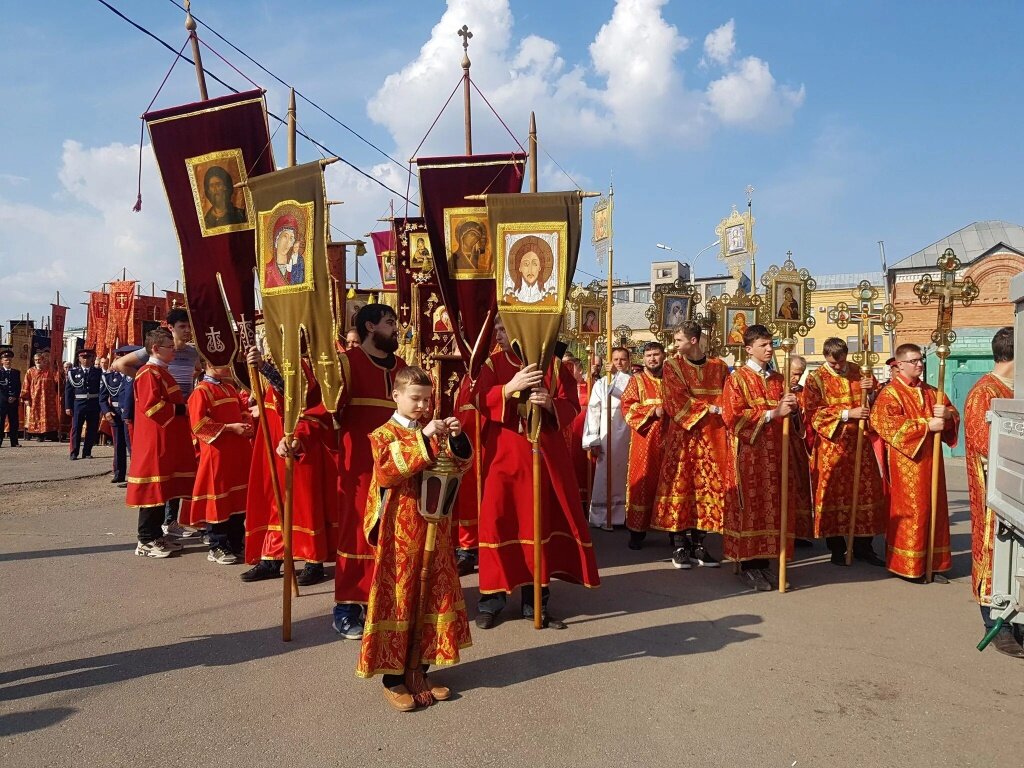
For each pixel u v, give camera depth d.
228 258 5.22
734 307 9.85
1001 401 3.65
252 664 4.25
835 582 6.24
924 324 20.89
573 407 5.34
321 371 4.53
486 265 5.70
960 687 4.00
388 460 3.65
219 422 6.54
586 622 5.08
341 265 7.43
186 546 7.36
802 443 7.06
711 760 3.21
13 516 8.70
